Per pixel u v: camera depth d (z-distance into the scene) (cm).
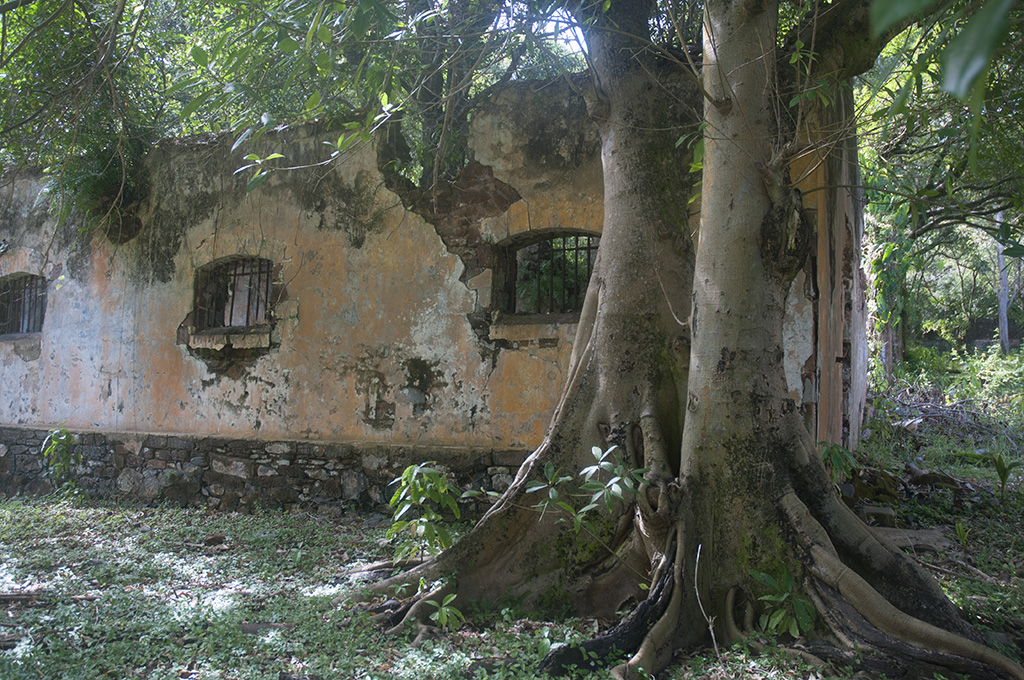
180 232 830
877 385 1395
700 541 387
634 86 495
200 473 776
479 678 321
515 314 675
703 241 412
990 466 1018
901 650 336
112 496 821
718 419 395
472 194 688
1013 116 425
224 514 715
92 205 838
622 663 327
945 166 762
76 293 908
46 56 664
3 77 653
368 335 722
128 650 345
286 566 519
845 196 772
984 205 748
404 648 360
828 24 467
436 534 437
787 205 393
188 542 594
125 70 783
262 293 838
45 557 535
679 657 354
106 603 418
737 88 404
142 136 854
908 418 1302
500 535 443
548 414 646
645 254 475
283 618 398
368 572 491
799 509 382
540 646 349
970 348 2427
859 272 973
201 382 804
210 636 363
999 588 456
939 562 518
